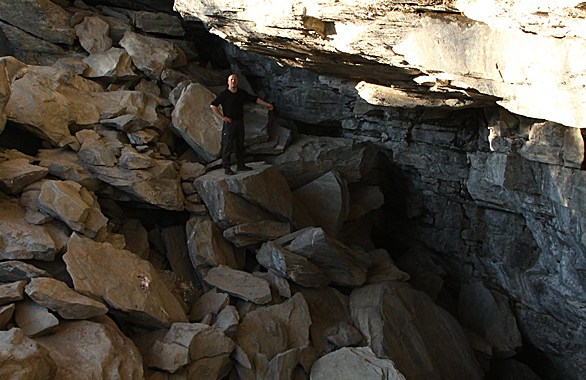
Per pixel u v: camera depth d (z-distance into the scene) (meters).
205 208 10.83
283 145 12.21
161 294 8.58
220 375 8.26
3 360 5.71
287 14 6.19
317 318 9.87
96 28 13.38
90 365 6.75
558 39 4.82
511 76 5.54
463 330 11.09
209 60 15.32
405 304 10.44
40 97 10.31
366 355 8.84
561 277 9.89
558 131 8.14
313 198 11.94
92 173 10.13
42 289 7.23
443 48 5.70
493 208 11.47
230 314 8.84
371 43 6.33
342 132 13.58
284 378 8.34
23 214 8.74
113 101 11.77
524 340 11.62
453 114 11.27
